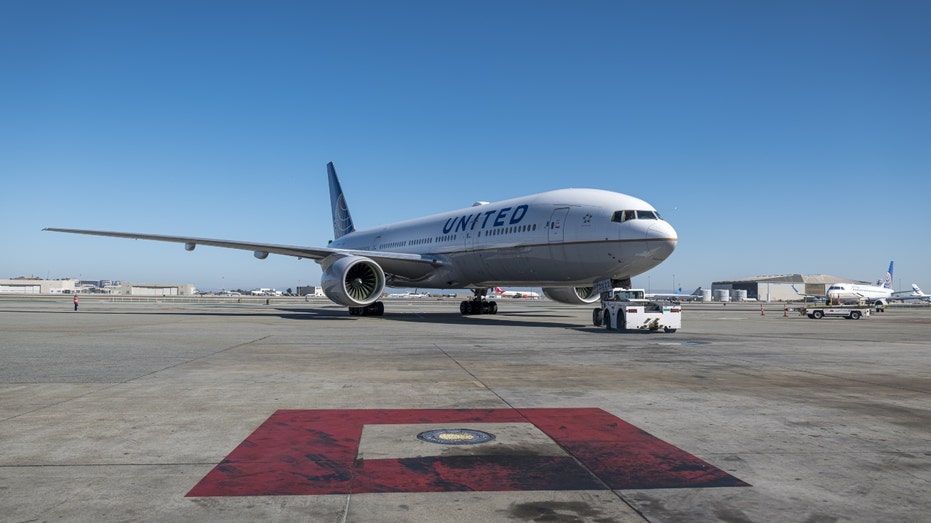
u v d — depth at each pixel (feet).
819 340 56.85
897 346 50.31
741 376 31.37
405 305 208.64
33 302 208.03
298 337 56.08
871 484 13.89
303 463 15.34
